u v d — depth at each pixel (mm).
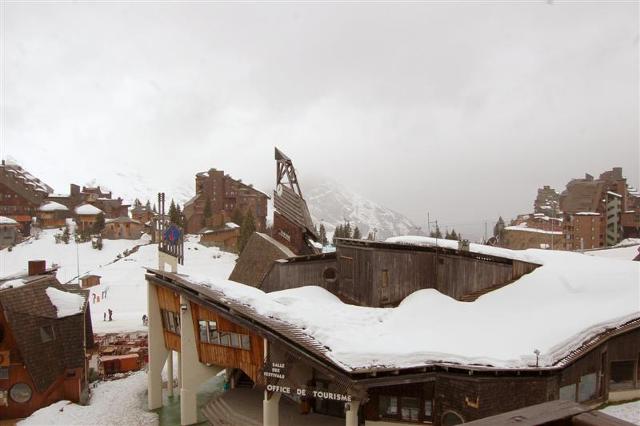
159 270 43250
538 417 6254
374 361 29781
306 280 47906
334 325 36062
